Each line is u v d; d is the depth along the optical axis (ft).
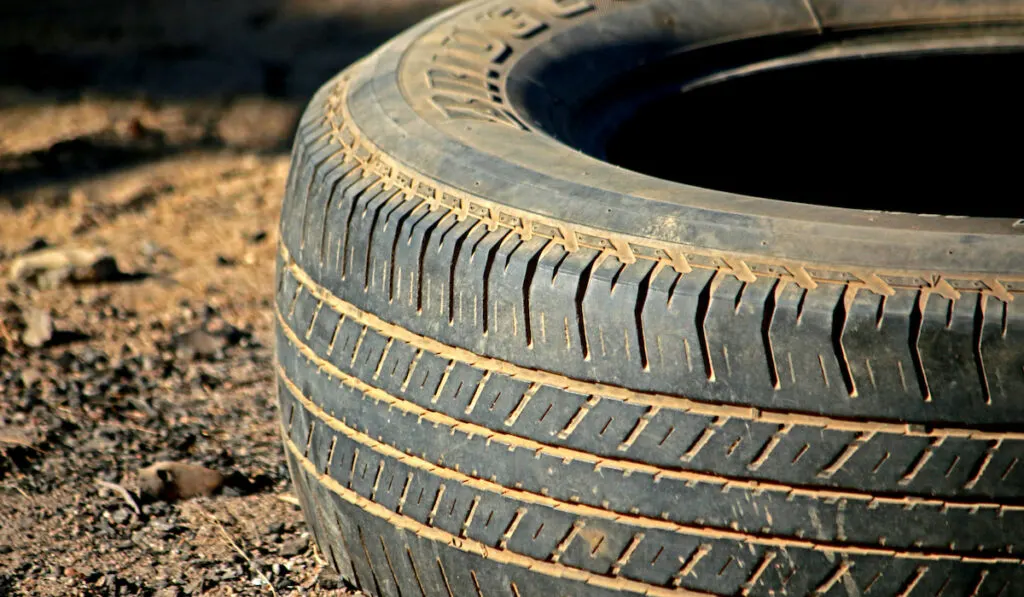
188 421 8.81
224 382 9.14
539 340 7.06
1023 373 6.77
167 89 15.99
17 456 8.50
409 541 7.31
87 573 7.89
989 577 6.86
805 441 6.88
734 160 8.59
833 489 6.88
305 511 7.75
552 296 7.04
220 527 8.11
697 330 6.92
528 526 7.11
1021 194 8.68
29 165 13.74
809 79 8.58
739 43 8.55
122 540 8.06
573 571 7.09
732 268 6.94
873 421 6.84
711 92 8.48
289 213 7.77
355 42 17.37
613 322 6.98
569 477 7.05
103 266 10.68
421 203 7.31
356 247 7.40
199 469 8.32
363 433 7.37
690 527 6.97
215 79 16.26
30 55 17.39
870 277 6.86
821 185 8.70
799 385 6.87
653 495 6.98
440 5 18.53
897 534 6.87
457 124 7.59
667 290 6.95
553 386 7.05
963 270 6.83
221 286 10.68
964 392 6.80
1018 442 6.80
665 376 6.95
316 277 7.55
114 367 9.20
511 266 7.09
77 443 8.63
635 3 8.53
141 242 11.70
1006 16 8.57
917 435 6.83
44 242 11.62
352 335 7.39
